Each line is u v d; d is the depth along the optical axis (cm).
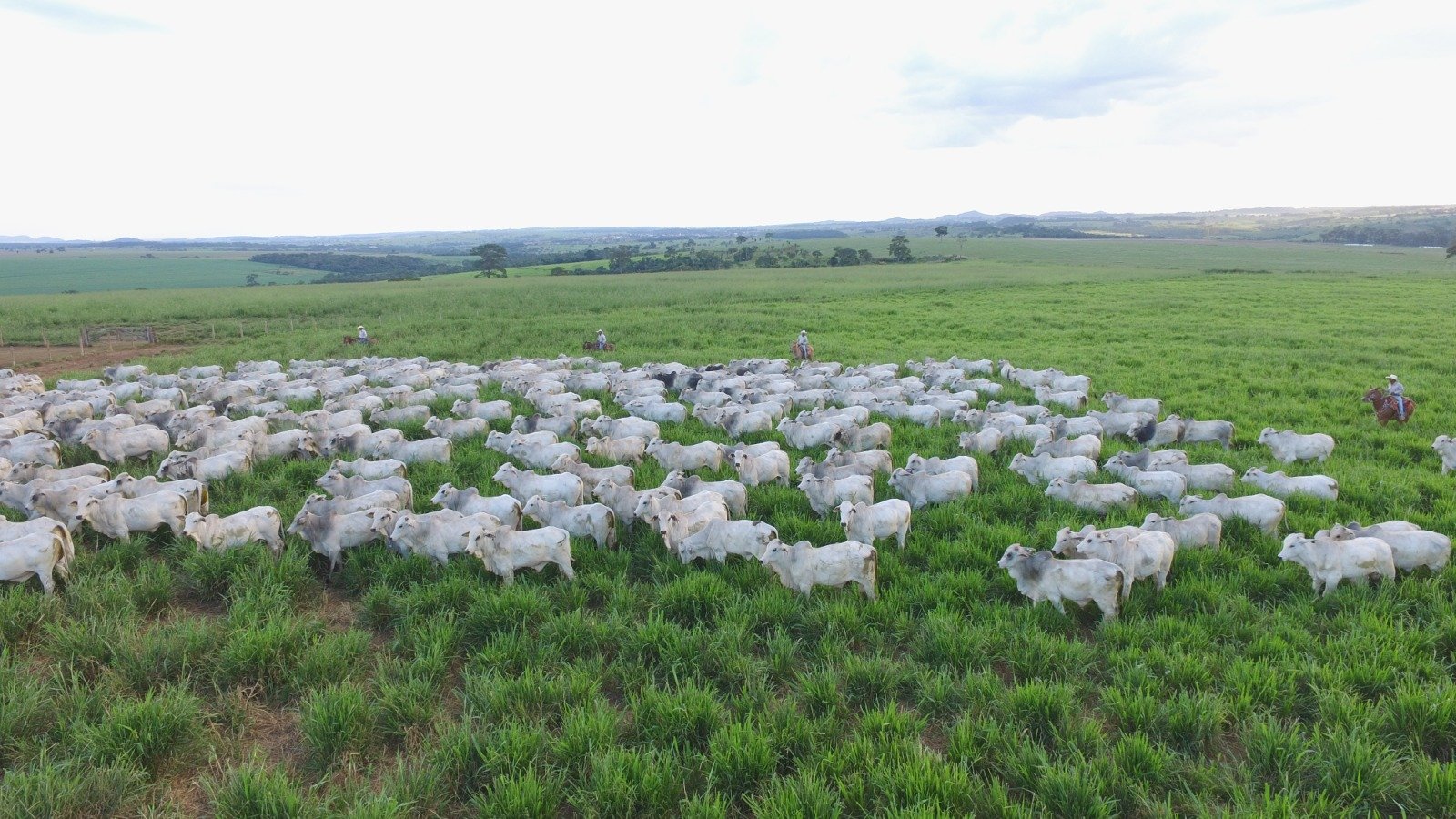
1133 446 1650
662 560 1060
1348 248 16538
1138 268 9431
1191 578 951
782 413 1911
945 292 5912
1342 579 921
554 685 736
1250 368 2508
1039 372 2308
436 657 796
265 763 662
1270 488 1291
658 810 602
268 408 1961
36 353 3588
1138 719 682
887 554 1059
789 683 769
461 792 644
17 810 571
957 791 595
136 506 1125
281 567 983
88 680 770
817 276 8356
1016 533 1091
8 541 945
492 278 10088
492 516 1102
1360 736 643
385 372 2523
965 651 793
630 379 2355
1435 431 1680
